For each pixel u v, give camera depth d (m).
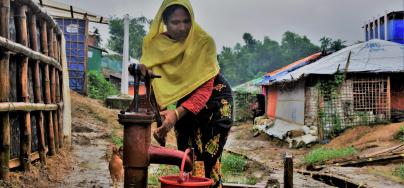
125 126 2.37
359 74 18.47
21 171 5.70
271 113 28.05
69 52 17.88
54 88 7.77
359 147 14.68
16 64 5.70
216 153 3.33
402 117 18.48
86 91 18.19
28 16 6.36
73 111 14.45
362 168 10.30
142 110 2.48
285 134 19.69
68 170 6.89
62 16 17.66
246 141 22.39
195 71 2.98
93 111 15.09
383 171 9.85
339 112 18.36
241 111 35.00
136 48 42.06
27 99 5.76
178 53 2.98
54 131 7.73
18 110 5.38
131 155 2.36
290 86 22.23
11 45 5.05
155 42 3.12
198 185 2.30
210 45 3.02
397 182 8.45
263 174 9.27
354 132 17.34
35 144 6.73
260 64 62.09
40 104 6.44
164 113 2.92
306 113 19.38
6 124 4.98
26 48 5.68
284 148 18.77
